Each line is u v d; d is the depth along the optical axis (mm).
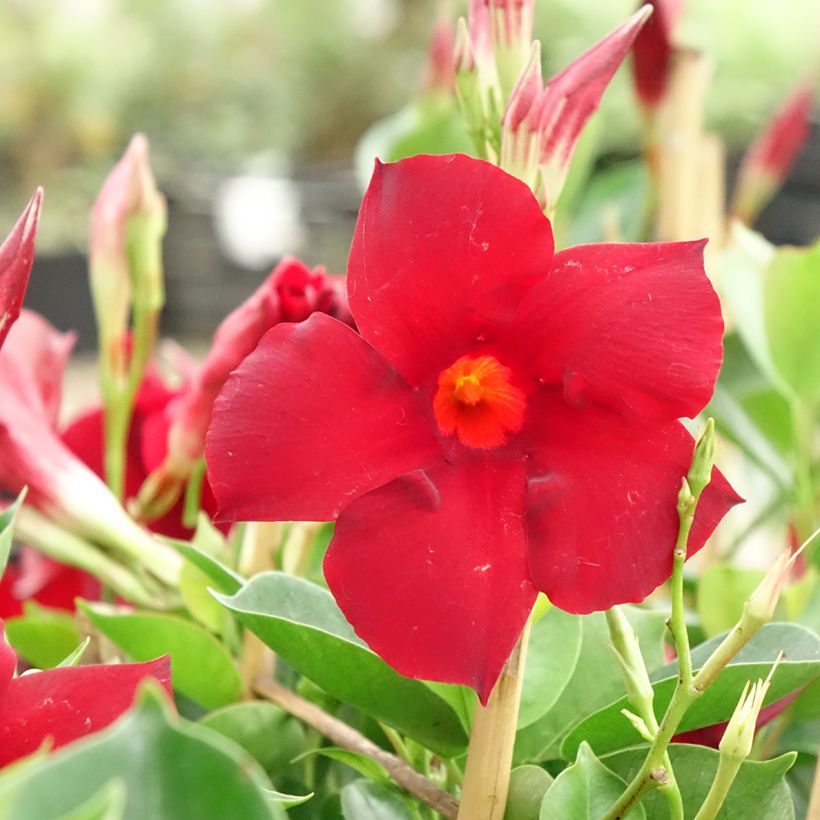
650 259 341
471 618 333
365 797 381
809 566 472
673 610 337
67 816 265
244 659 412
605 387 342
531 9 372
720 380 534
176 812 275
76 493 446
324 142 3141
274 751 405
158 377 501
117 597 484
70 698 325
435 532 336
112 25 3035
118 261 468
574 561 338
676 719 338
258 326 417
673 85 531
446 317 342
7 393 446
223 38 3104
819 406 550
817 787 367
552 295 343
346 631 379
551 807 344
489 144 375
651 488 339
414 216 335
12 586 504
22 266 353
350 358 338
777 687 367
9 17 2967
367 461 337
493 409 351
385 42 3191
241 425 330
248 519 330
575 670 399
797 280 482
